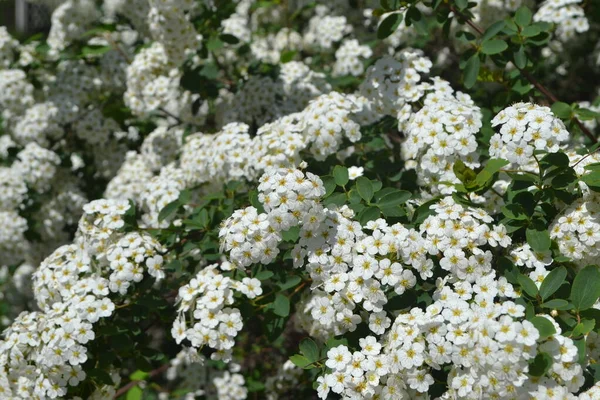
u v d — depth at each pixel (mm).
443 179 528
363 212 501
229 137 607
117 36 909
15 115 838
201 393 770
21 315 562
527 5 748
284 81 717
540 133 485
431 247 479
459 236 477
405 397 470
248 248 493
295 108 711
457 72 935
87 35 884
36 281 564
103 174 874
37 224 809
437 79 594
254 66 753
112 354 540
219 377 771
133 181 750
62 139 854
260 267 533
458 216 481
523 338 426
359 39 931
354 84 790
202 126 784
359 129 608
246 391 736
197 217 587
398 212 506
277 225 484
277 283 532
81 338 518
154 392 796
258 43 945
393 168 593
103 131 831
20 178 774
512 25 609
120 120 832
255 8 999
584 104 721
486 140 574
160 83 746
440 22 611
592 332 467
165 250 569
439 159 529
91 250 559
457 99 583
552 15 703
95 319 524
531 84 628
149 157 773
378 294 477
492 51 584
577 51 908
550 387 430
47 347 516
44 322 530
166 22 685
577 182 489
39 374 526
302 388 726
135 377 666
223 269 532
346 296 481
